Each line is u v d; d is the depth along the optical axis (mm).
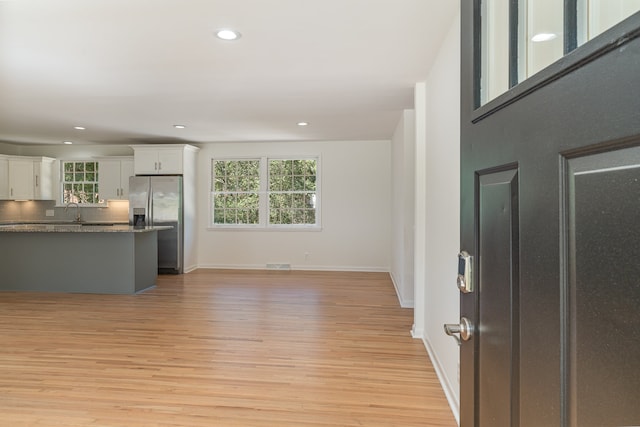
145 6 2178
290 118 5070
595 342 526
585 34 639
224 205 7324
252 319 4016
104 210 7254
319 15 2289
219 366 2836
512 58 889
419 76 3365
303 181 7172
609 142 495
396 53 2854
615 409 491
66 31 2490
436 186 2885
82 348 3180
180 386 2521
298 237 7141
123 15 2283
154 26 2426
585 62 539
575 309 567
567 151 580
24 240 5375
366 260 6992
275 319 4016
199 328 3715
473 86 1001
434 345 2902
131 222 6594
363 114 4824
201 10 2229
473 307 987
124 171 7035
